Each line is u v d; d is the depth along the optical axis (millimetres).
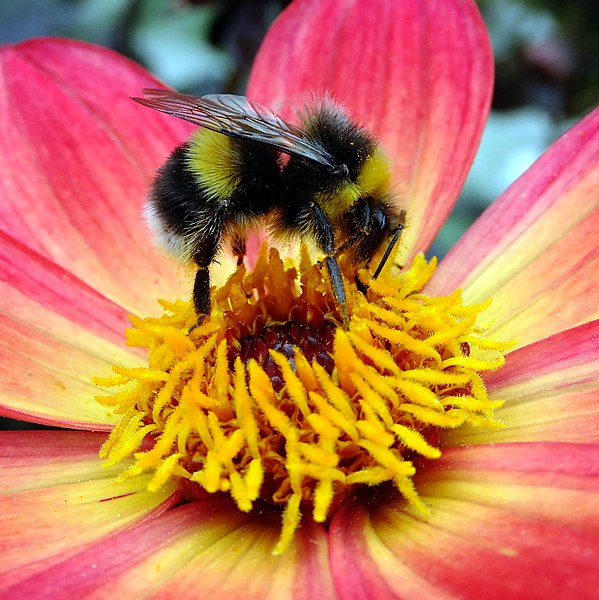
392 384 71
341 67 94
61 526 73
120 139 94
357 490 71
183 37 118
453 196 86
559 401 74
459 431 74
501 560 63
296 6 96
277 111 91
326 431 69
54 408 80
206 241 79
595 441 71
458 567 63
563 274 82
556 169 86
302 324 77
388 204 79
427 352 72
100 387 82
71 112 94
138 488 75
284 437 71
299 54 95
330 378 72
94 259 91
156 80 96
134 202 93
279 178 81
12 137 93
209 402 71
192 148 81
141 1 114
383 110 92
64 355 84
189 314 77
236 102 77
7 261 86
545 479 67
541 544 63
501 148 121
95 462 78
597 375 75
